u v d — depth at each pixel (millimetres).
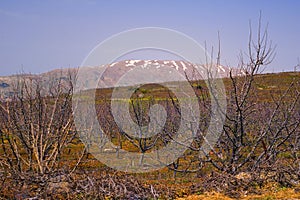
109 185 9930
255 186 10906
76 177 10219
